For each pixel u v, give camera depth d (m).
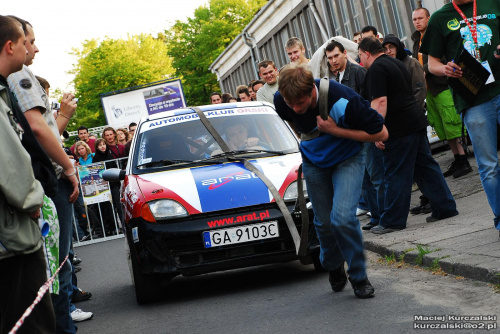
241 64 40.66
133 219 6.55
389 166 7.88
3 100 3.98
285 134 7.66
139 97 39.22
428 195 7.91
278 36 32.06
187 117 7.89
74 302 7.73
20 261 3.83
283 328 4.91
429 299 5.01
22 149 3.75
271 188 6.45
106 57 54.81
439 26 6.27
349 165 5.38
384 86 7.62
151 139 7.64
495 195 6.03
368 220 9.53
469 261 5.43
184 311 6.13
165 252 6.36
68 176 5.30
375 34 10.51
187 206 6.43
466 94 6.06
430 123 10.98
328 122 5.15
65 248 5.34
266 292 6.40
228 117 7.82
